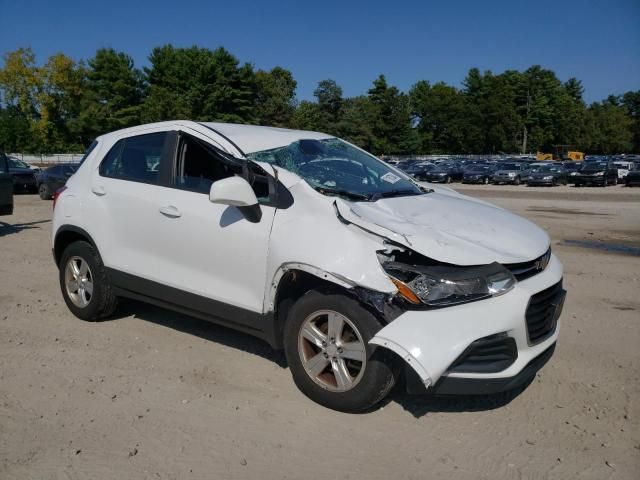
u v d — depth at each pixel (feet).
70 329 16.46
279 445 10.46
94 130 226.58
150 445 10.38
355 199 12.86
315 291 11.61
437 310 10.21
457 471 9.77
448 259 10.48
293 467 9.80
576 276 24.68
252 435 10.78
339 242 11.13
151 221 14.49
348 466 9.86
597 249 32.60
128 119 217.56
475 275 10.37
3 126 235.61
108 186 15.76
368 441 10.66
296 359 11.96
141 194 14.85
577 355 15.01
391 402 12.23
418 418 11.56
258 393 12.49
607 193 90.79
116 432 10.81
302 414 11.59
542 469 9.87
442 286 10.21
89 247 16.29
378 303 10.43
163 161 14.80
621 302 20.34
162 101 202.59
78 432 10.78
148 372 13.53
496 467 9.91
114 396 12.26
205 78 216.13
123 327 16.65
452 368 10.18
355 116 273.33
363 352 10.89
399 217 11.89
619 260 28.78
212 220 13.25
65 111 244.42
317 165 14.06
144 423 11.16
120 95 224.33
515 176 120.98
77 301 17.06
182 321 17.26
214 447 10.36
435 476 9.62
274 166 12.89
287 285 12.27
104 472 9.53
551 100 373.20
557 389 12.97
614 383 13.29
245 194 11.92
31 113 248.73
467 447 10.53
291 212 12.09
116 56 223.92
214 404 11.98
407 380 10.49
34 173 71.72
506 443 10.69
